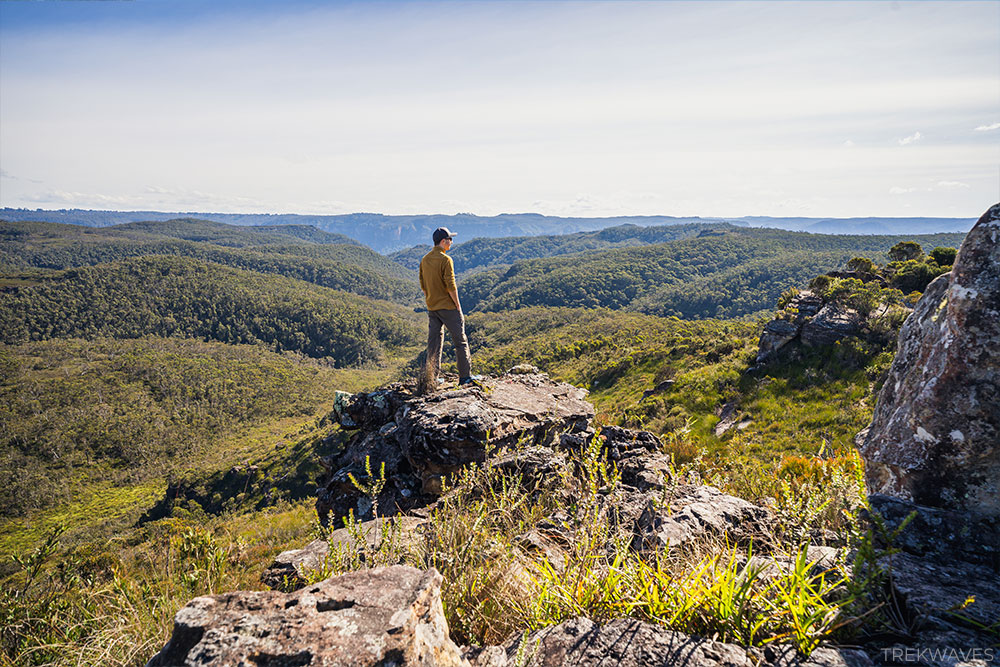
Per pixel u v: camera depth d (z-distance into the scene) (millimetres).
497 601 1840
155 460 116500
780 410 18016
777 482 3580
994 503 2221
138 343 190625
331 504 5695
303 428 119375
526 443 5145
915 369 2660
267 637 1273
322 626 1305
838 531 2191
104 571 2264
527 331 157250
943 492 2361
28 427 120375
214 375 161000
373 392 7230
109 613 2062
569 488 3514
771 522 2561
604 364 43438
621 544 2018
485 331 175500
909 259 34531
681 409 20781
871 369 18719
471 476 3227
